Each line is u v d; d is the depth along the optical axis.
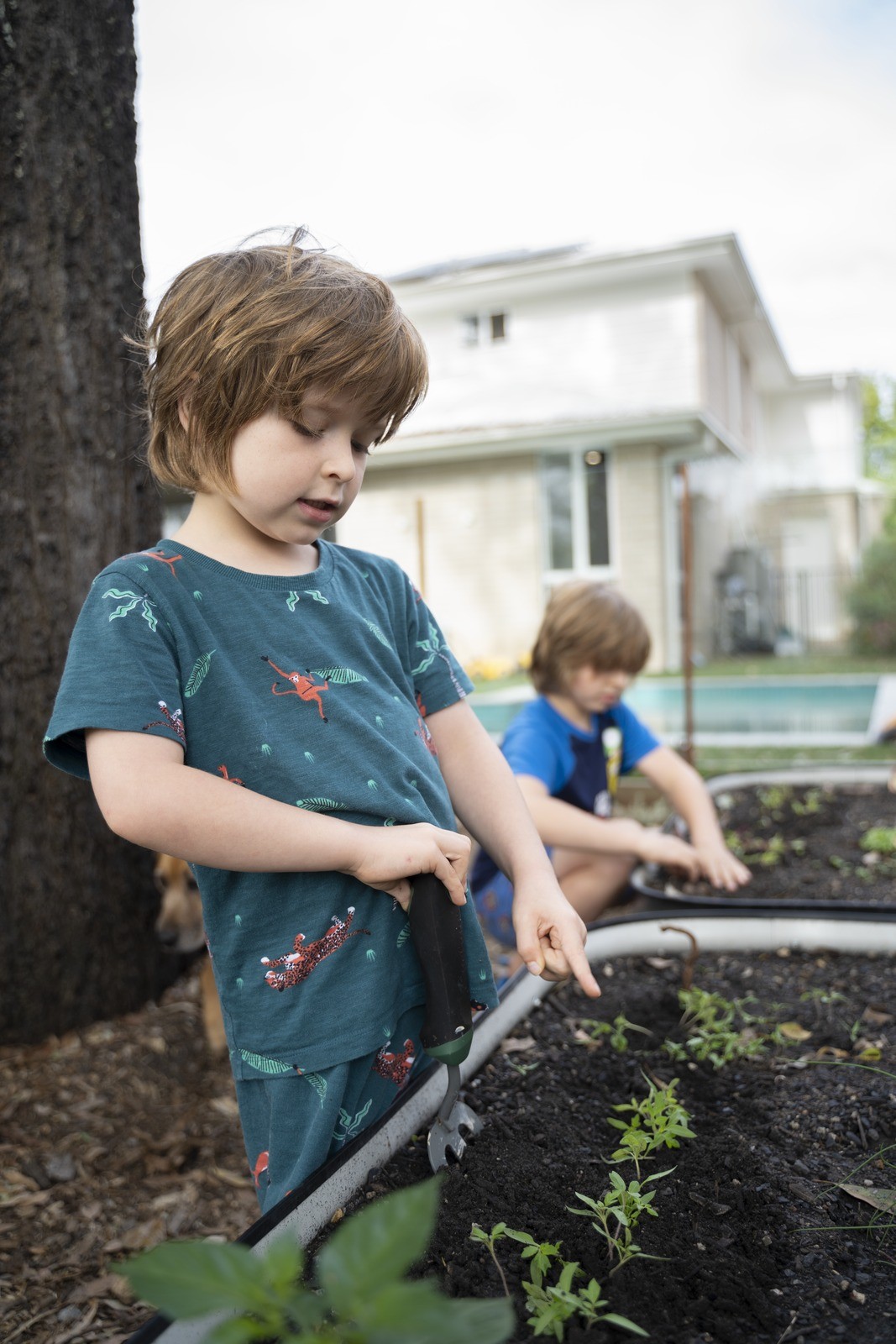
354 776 1.01
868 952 1.79
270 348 0.92
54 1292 1.56
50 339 2.35
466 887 1.12
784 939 1.82
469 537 9.10
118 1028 2.45
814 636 16.22
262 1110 1.03
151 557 1.01
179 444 1.03
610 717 2.78
